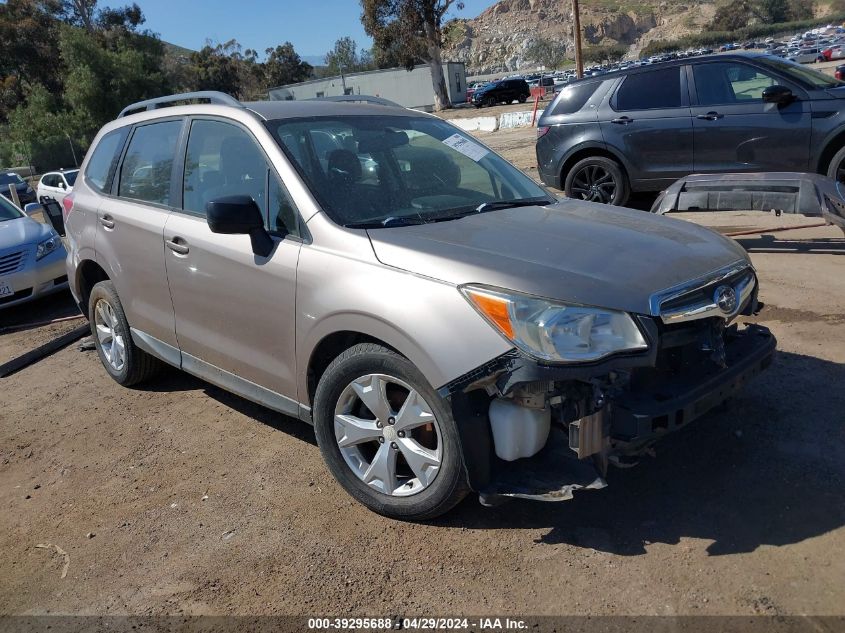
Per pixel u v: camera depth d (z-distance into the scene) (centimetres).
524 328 264
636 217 368
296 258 333
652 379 287
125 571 305
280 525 327
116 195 477
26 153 4403
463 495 297
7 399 521
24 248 778
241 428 432
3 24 5588
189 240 392
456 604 268
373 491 322
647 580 271
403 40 4872
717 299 295
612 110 880
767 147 787
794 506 306
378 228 327
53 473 399
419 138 414
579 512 316
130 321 471
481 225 334
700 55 841
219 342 390
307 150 365
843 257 659
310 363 337
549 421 284
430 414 292
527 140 2105
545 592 270
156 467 393
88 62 4688
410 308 286
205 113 409
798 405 389
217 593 286
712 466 340
